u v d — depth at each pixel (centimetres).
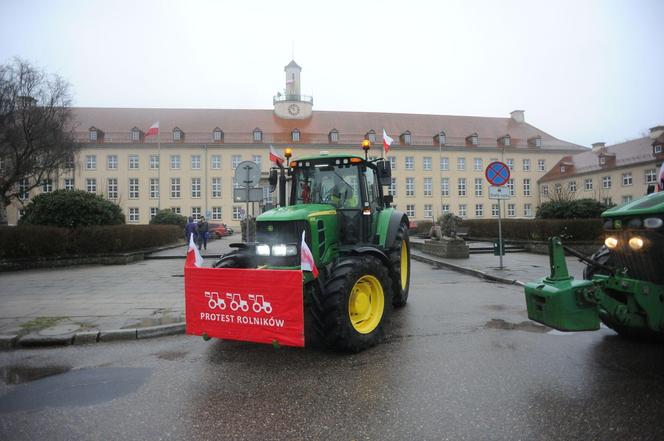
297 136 5534
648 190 575
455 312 695
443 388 379
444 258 1520
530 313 449
